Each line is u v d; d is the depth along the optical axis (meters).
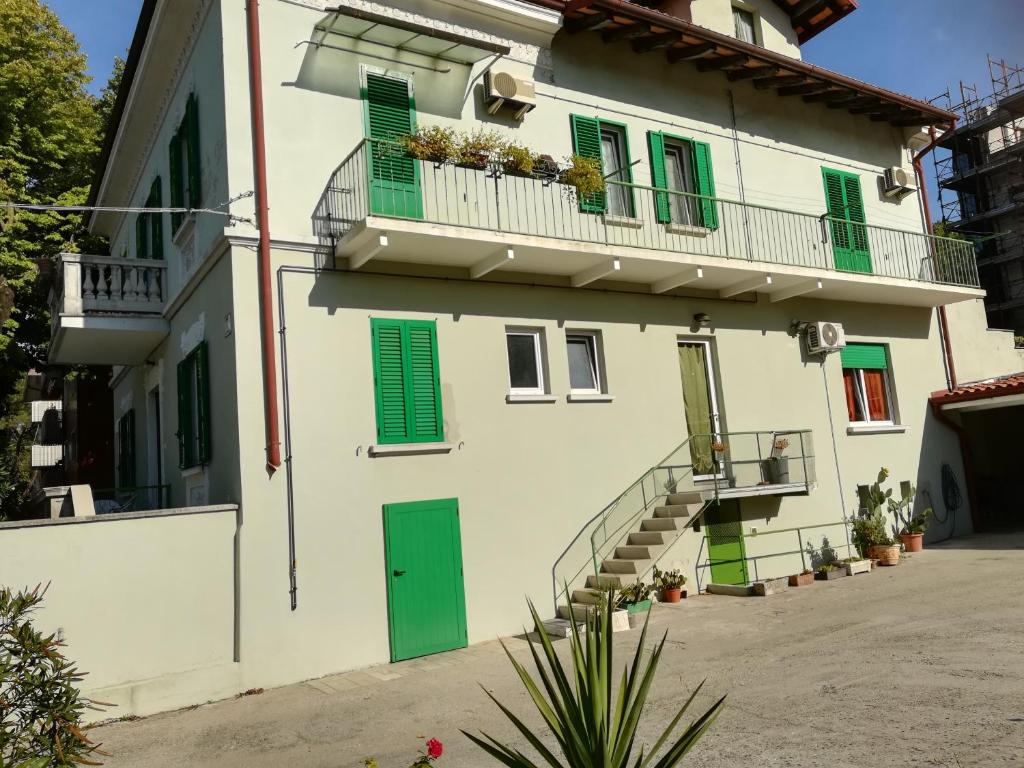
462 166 10.35
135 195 15.41
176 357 11.59
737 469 12.43
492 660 8.88
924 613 9.06
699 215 13.11
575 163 11.31
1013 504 18.69
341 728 6.70
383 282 9.89
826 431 14.20
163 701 7.73
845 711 5.80
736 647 8.34
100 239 19.38
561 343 11.30
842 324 15.02
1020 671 6.36
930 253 16.36
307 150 9.66
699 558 12.12
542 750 3.05
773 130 14.67
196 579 8.20
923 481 15.71
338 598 8.91
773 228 14.13
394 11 10.55
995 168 37.12
